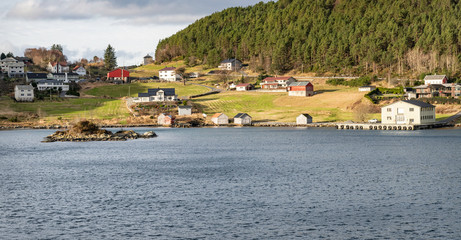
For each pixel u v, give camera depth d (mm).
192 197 65875
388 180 76750
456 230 49875
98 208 60344
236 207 60156
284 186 72875
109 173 86938
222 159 105188
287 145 133375
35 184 76688
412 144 129625
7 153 119812
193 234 49875
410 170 86188
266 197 65375
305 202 62250
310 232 50000
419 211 57094
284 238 48312
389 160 99625
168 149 126688
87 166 96188
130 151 122625
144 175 84188
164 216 56406
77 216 56719
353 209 58438
